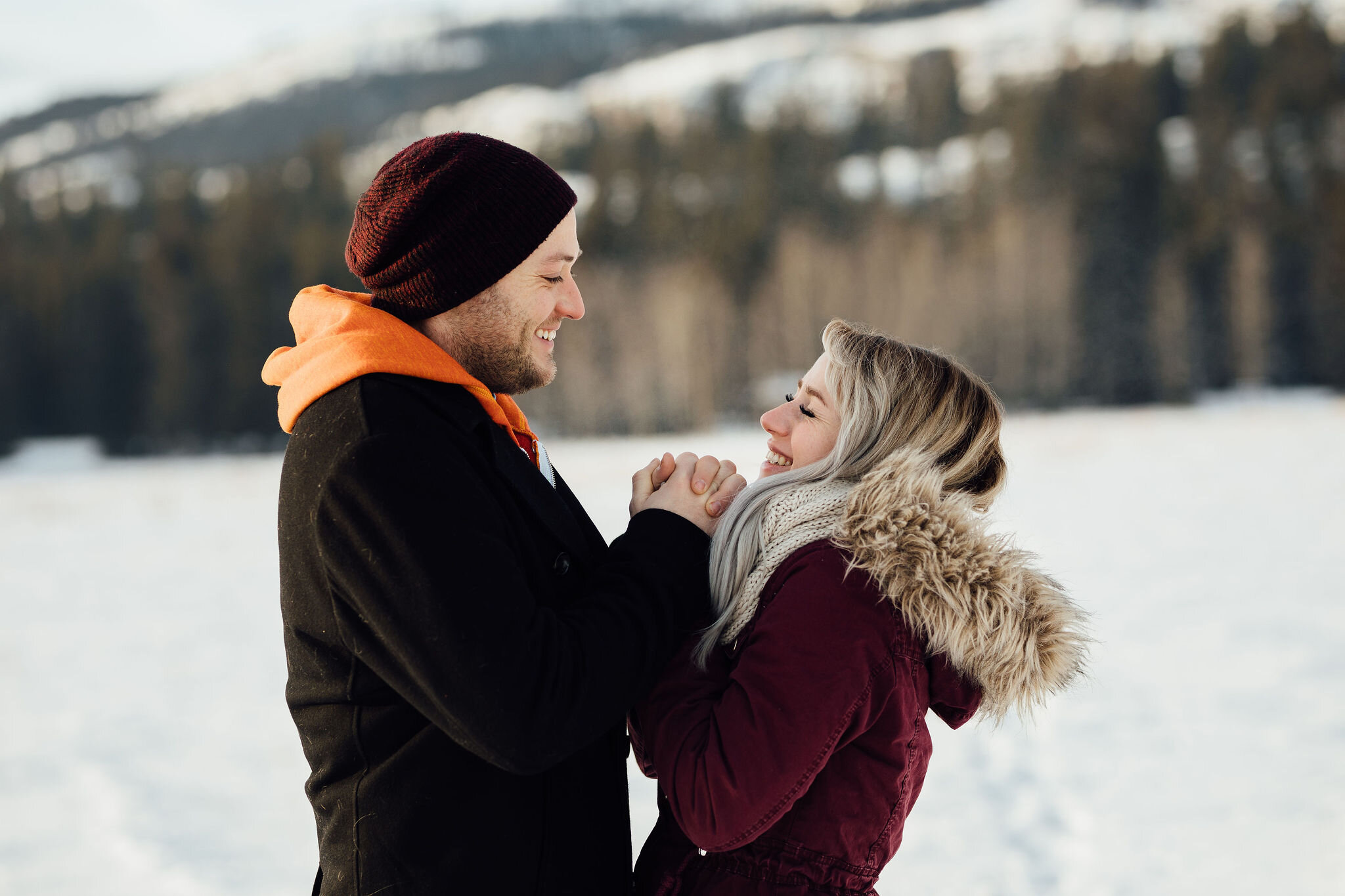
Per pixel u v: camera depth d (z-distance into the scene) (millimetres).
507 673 1209
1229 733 4582
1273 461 17938
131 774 4738
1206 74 78375
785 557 1435
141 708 5891
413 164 1415
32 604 9617
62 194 72500
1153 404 48812
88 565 12164
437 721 1248
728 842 1339
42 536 15773
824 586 1364
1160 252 52719
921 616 1348
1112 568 8594
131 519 17812
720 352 50406
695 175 69562
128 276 56125
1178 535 10203
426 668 1223
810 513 1449
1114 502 13031
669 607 1397
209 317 52781
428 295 1426
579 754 1434
